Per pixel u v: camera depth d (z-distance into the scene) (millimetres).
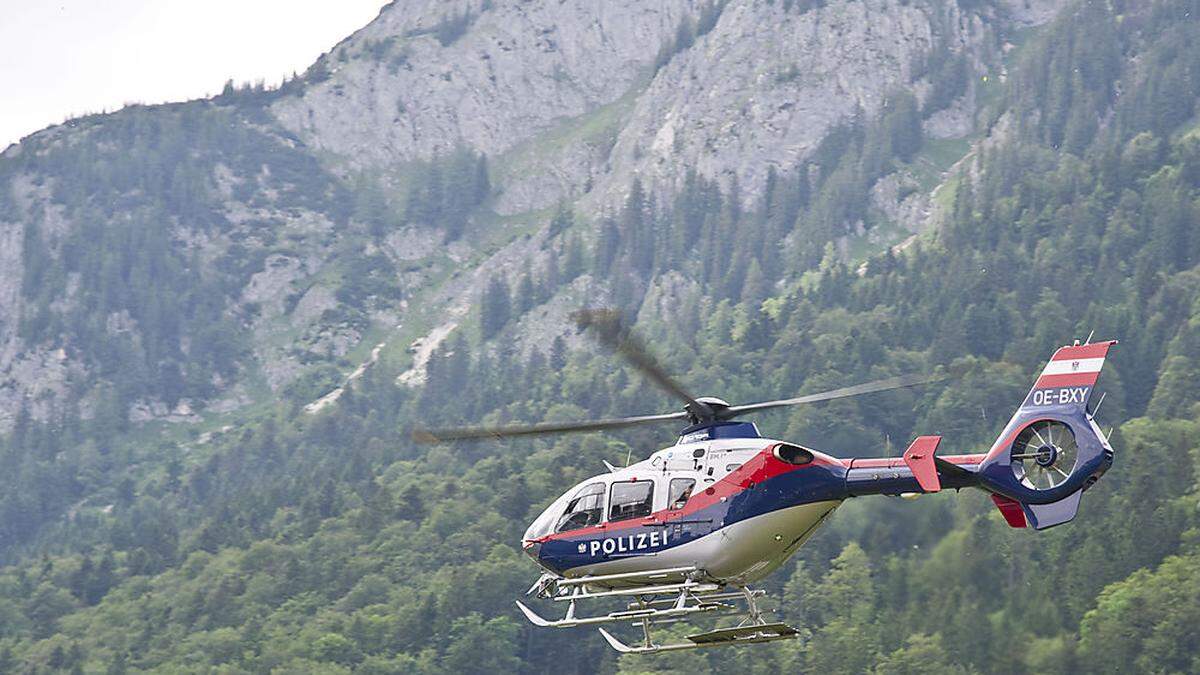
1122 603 105000
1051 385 36250
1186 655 100938
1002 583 108688
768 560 37281
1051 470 35844
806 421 197625
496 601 173625
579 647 161875
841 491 36719
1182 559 113750
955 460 36719
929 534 113688
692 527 37312
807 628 124312
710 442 37938
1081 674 100875
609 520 38281
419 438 34469
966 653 105938
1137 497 131375
